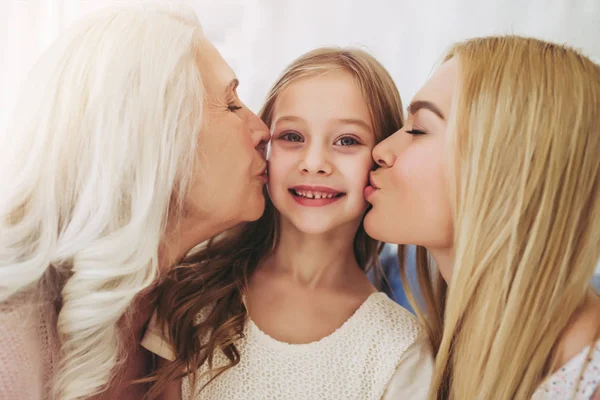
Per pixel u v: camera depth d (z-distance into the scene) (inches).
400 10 35.8
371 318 25.4
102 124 20.6
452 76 24.0
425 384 24.7
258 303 26.2
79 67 21.2
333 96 24.8
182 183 21.9
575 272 22.2
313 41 36.2
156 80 21.2
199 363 24.3
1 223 21.3
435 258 26.4
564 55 23.2
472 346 23.1
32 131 21.4
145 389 26.5
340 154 25.1
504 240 22.3
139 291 21.9
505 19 34.8
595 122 22.1
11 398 19.0
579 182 22.0
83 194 20.8
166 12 24.0
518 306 22.2
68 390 20.7
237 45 36.2
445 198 23.7
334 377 24.1
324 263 26.5
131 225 20.9
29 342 20.1
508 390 22.2
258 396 23.9
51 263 21.4
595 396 21.0
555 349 22.1
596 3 33.9
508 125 22.2
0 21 34.2
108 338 21.8
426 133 24.2
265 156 26.7
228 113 23.6
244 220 25.0
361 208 25.8
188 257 29.3
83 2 33.8
